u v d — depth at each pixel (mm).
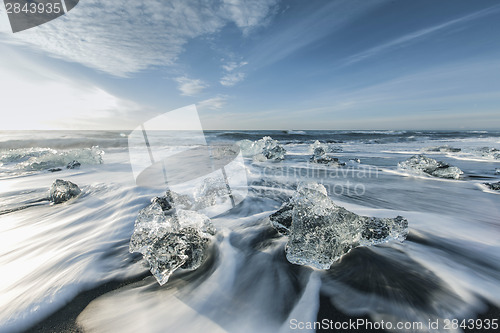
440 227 2287
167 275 1601
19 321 1354
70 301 1512
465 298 1373
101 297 1537
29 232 2623
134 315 1368
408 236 2078
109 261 1940
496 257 1786
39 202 3738
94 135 17375
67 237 2484
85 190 4211
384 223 2029
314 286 1528
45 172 6230
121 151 10875
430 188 4145
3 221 2957
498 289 1438
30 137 16516
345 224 1820
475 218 2656
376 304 1352
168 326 1275
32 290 1623
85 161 7277
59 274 1790
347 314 1302
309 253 1688
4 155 9203
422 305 1330
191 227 1982
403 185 4379
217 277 1671
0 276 1830
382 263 1712
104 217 2994
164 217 1955
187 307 1407
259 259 1844
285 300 1428
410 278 1551
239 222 2586
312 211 1802
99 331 1270
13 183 5082
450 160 7348
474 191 3908
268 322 1276
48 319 1374
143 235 1905
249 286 1566
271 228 2338
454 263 1712
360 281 1542
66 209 3344
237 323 1277
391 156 8781
